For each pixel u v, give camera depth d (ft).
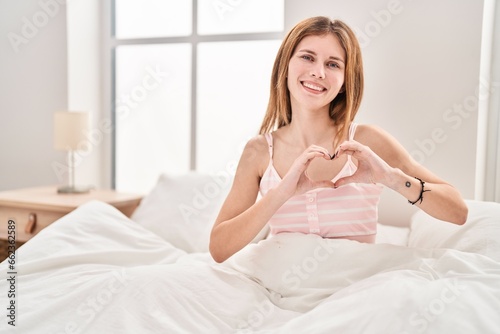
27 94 10.49
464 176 7.06
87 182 10.49
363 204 4.91
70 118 9.17
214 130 9.55
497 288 3.71
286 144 5.30
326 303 3.96
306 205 4.94
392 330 3.35
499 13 7.19
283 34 8.59
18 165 10.79
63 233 5.73
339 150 4.50
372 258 4.58
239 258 5.13
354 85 5.18
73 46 10.02
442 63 7.06
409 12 7.16
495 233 4.99
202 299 4.24
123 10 10.36
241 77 9.20
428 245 5.50
